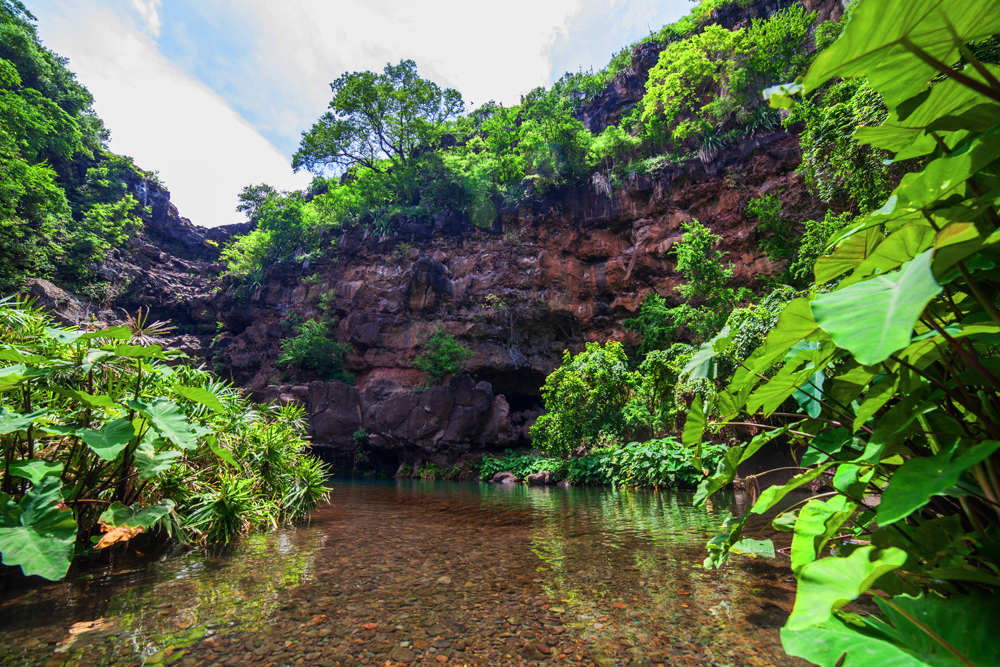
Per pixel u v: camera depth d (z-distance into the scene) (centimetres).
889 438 147
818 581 126
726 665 197
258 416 700
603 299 2602
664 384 1189
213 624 250
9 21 3538
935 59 116
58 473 319
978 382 133
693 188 2350
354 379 2856
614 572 355
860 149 776
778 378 190
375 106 3475
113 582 332
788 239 1962
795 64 2294
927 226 133
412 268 2805
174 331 3538
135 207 4191
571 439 1496
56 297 2522
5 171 2494
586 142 2811
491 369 2644
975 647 104
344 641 228
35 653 213
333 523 627
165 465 404
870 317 108
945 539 143
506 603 284
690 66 2550
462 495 1084
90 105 4262
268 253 3584
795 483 187
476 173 3145
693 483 1060
